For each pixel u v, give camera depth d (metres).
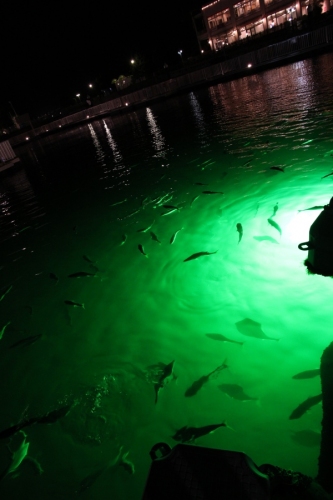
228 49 39.00
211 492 1.27
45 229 9.19
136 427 3.11
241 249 5.17
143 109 37.72
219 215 6.57
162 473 1.35
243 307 4.07
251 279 4.47
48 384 3.89
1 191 16.88
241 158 9.83
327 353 3.16
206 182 8.81
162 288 4.98
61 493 2.75
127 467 2.79
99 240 7.38
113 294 5.24
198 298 4.50
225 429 2.84
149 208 8.23
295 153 8.73
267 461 2.52
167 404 3.23
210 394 3.19
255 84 25.58
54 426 3.32
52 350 4.43
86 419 3.31
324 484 2.19
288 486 1.48
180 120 21.81
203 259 5.27
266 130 12.18
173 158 12.82
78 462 2.95
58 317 5.10
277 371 3.20
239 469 1.31
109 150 19.66
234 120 16.16
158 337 4.09
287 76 23.70
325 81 17.47
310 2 36.50
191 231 6.33
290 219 5.50
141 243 6.53
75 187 13.15
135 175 12.14
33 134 50.44
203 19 47.91
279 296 4.04
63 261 6.92
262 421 2.81
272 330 3.63
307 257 4.44
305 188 6.48
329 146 8.44
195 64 39.41
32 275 6.71
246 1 41.34
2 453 3.23
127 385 3.58
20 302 5.83
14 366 4.34
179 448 1.42
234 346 3.62
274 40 32.09
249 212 6.26
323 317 3.60
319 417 2.66
